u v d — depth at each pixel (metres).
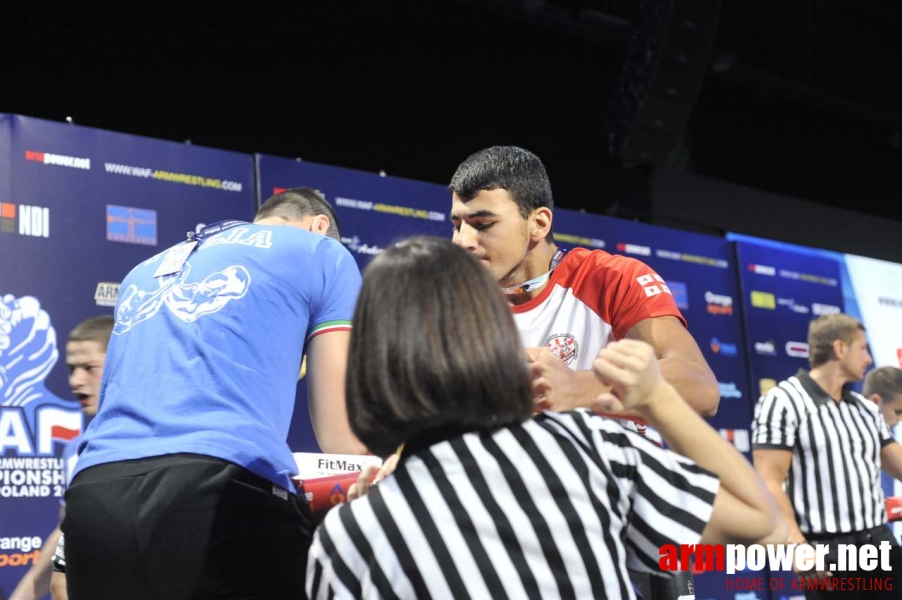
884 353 6.12
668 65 5.45
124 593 1.40
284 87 4.94
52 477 3.25
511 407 1.05
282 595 1.44
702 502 1.07
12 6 4.16
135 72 4.49
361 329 1.07
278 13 4.95
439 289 1.06
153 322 1.58
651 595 1.91
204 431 1.44
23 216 3.39
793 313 5.76
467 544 1.00
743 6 6.58
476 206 1.92
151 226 3.66
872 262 6.24
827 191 7.16
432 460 1.04
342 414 1.60
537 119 5.87
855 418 3.97
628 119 5.59
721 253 5.57
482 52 5.68
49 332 3.36
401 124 5.34
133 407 1.49
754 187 6.76
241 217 3.90
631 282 1.97
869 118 7.12
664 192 5.92
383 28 5.31
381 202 4.30
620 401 1.08
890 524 5.35
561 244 4.91
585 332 2.00
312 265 1.66
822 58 7.04
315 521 1.55
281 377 1.56
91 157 3.58
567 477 1.03
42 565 3.06
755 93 6.76
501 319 1.07
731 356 5.44
